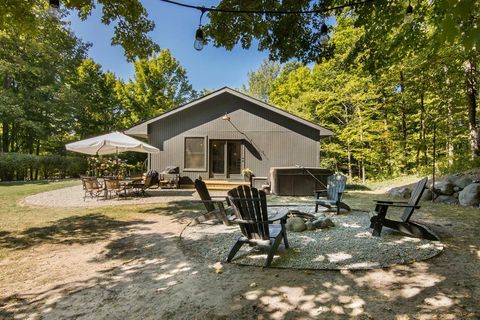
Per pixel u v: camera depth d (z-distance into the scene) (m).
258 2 4.41
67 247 3.84
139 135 12.96
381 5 4.62
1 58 15.29
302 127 11.40
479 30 1.35
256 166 11.48
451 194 7.45
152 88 23.05
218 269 3.00
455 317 2.00
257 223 3.21
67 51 19.06
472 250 3.46
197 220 5.18
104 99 22.41
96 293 2.50
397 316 2.03
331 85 15.76
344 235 4.23
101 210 6.57
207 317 2.09
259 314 2.11
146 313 2.16
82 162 18.69
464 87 9.14
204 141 11.65
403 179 10.96
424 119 11.65
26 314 2.17
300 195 9.38
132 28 5.75
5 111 15.34
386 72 10.62
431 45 5.09
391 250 3.47
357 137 14.13
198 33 3.80
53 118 18.86
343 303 2.24
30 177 16.17
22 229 4.82
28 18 4.85
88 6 5.37
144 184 9.28
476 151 9.05
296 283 2.61
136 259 3.36
